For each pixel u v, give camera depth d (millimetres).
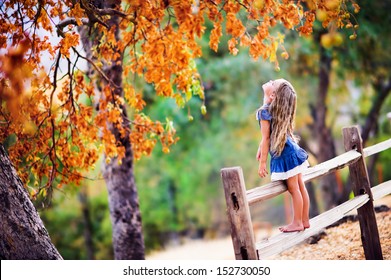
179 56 7074
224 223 35250
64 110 8320
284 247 5777
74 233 24156
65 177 8898
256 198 5605
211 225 35156
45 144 8250
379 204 11070
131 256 9961
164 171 31219
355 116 22984
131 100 8398
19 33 6988
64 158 8359
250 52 7066
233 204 5324
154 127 8609
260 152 6492
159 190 32062
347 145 7922
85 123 8266
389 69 16922
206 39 17312
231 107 22469
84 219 23609
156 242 30641
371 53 16156
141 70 7996
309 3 7215
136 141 8641
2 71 6957
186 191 33312
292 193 6246
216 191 34500
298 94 19703
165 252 25344
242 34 6988
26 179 8203
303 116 20688
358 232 9742
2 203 6188
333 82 20625
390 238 9086
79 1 6957
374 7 15234
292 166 6156
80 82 8195
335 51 16031
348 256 8617
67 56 7113
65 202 23359
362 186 7875
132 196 10008
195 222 35219
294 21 7062
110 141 8391
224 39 18047
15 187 6363
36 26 7059
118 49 7922
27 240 6238
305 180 6457
